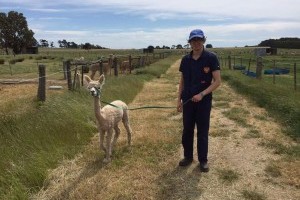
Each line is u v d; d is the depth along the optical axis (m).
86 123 4.04
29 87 7.78
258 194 2.59
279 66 16.03
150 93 7.31
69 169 3.05
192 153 3.17
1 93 6.76
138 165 3.13
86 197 2.55
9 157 2.83
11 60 20.97
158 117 4.98
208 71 2.91
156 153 3.46
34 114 3.65
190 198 2.57
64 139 3.54
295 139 3.83
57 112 3.89
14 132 3.21
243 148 3.62
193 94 2.96
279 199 2.55
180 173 3.00
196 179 2.88
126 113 3.62
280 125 4.43
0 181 2.54
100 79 3.15
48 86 7.55
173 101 6.39
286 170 3.01
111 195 2.56
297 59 23.08
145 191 2.64
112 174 2.95
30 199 2.51
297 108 4.80
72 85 5.82
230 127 4.44
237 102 6.07
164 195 2.60
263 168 3.09
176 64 18.91
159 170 3.04
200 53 2.91
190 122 3.05
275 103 5.33
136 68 12.97
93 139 3.85
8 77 11.09
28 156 2.96
